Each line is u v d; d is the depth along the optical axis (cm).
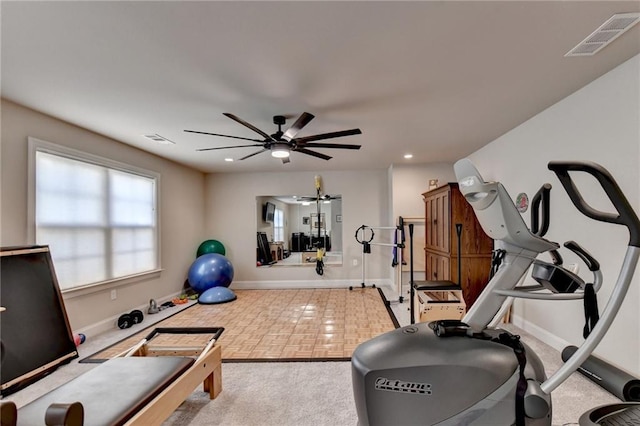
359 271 625
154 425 159
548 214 152
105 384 168
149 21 171
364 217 626
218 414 206
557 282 155
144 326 390
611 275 233
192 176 593
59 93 258
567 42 194
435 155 498
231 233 638
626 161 221
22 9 158
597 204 244
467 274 411
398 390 138
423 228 560
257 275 631
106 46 194
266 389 236
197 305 489
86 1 154
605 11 166
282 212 955
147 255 460
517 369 138
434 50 202
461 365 136
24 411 144
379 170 625
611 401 208
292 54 205
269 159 517
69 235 333
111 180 393
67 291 325
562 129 282
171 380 179
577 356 133
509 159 373
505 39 191
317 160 534
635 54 210
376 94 267
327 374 259
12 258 260
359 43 194
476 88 257
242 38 187
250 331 367
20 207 284
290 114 309
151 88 251
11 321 246
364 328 373
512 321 369
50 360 265
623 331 221
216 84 245
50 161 313
